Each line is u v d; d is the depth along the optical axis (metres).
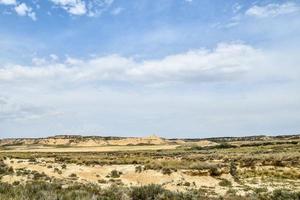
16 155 85.75
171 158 76.75
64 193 23.34
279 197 27.17
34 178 41.19
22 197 20.09
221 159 70.56
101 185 37.47
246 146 136.12
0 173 43.78
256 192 32.78
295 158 61.94
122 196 24.86
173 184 39.50
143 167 48.03
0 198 19.52
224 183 39.94
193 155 88.31
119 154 101.62
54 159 69.56
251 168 53.25
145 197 25.05
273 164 57.50
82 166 52.84
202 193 32.41
